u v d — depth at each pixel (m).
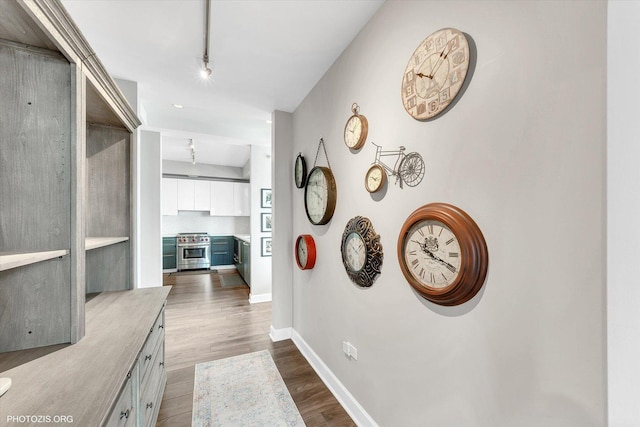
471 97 0.95
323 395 1.89
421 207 1.14
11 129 1.04
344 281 1.79
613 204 0.65
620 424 0.66
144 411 1.33
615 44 0.64
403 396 1.30
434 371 1.13
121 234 1.88
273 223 2.79
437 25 1.09
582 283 0.69
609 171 0.64
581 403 0.69
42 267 1.08
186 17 1.52
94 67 1.22
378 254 1.44
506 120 0.85
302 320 2.53
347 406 1.74
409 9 1.23
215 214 6.14
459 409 1.02
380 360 1.45
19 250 1.03
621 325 0.65
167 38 1.70
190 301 3.96
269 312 3.52
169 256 5.95
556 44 0.73
